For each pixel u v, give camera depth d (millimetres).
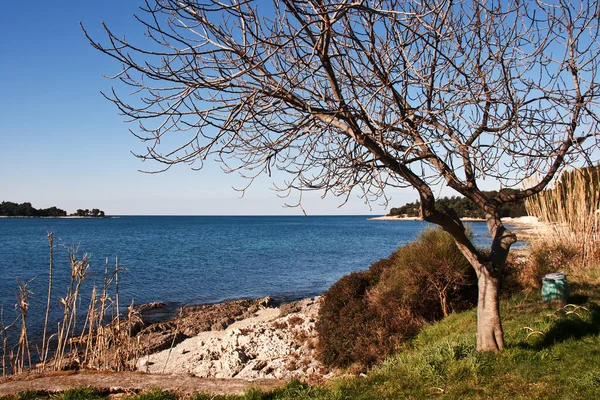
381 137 3822
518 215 35469
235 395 5438
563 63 4574
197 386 5875
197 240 67062
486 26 4637
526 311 7855
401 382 5391
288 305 18312
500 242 5703
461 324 8570
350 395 5195
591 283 9562
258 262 38000
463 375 5316
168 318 18031
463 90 3922
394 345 8734
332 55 3801
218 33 3668
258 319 16969
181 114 3697
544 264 11289
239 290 25141
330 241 64125
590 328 6562
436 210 4895
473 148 3629
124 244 57438
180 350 13117
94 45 3057
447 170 5105
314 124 4340
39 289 22953
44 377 6352
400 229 106750
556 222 12383
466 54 4566
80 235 78062
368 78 4613
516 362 5469
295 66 4188
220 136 3842
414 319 9594
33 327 15336
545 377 4992
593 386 4629
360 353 8781
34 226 120188
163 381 6078
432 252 10266
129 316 8867
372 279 11734
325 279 28984
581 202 11781
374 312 9859
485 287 5855
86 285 24906
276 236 78250
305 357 10648
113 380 6141
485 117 4742
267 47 4086
